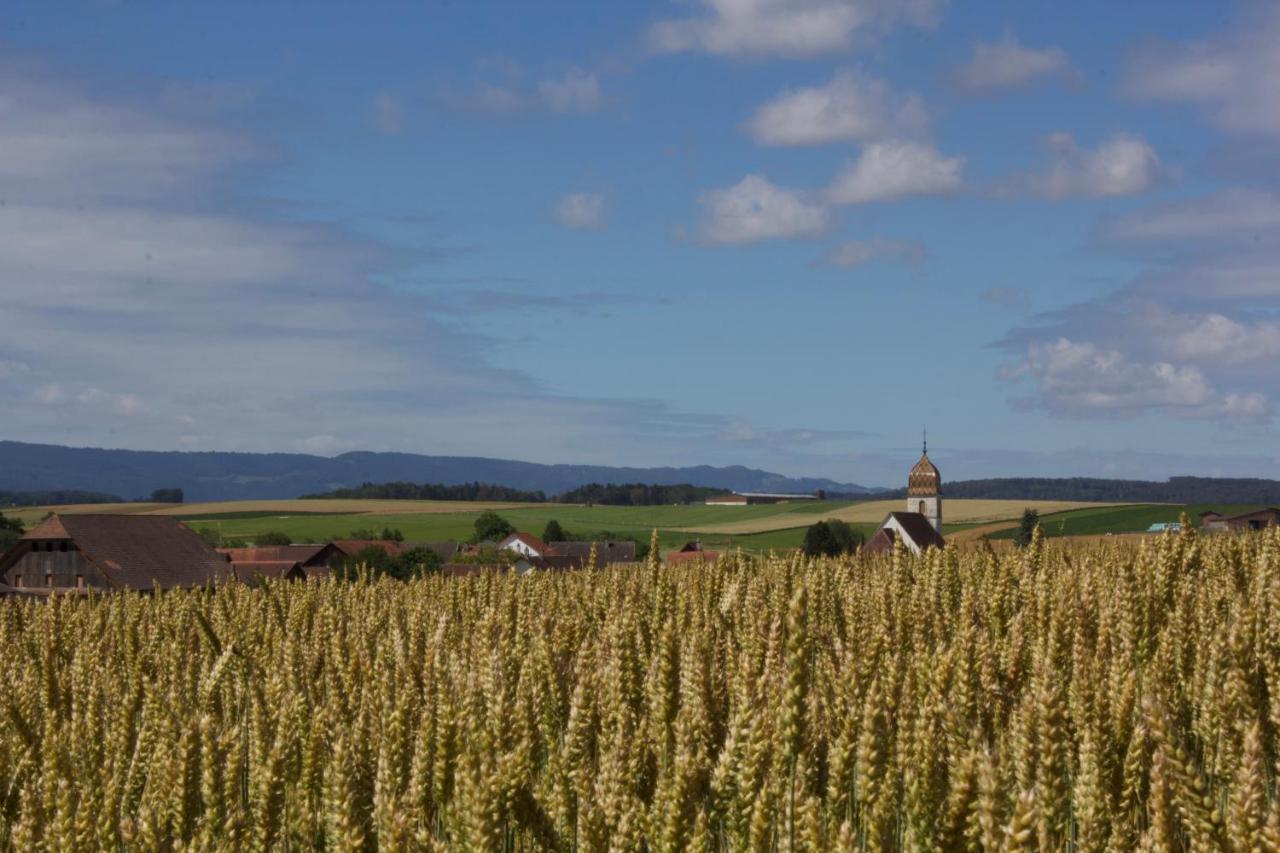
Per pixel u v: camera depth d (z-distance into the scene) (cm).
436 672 878
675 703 816
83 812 724
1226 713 803
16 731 986
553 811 718
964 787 610
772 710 686
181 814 761
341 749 717
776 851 649
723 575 1391
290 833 804
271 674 1068
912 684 859
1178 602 1018
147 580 6041
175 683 1116
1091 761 703
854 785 711
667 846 645
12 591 5844
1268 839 563
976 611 1257
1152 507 15888
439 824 761
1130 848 645
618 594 1434
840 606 1314
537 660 942
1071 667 930
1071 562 1554
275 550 8938
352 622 1495
